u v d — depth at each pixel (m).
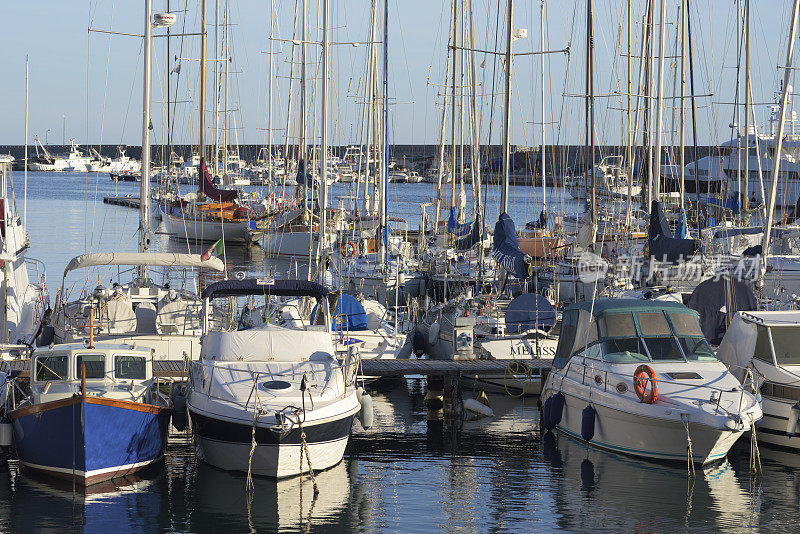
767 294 28.02
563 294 34.44
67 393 17.45
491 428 21.62
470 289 29.19
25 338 25.02
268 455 16.91
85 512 15.64
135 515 15.55
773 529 15.16
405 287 36.25
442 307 28.45
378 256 36.78
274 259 53.31
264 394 17.55
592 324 20.30
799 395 18.86
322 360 19.14
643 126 45.97
